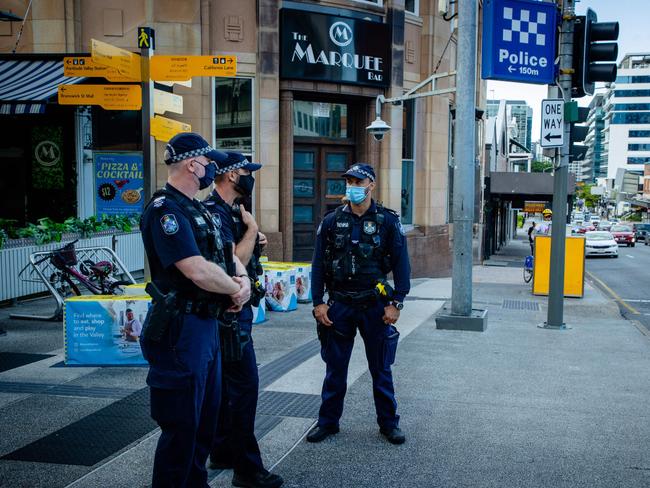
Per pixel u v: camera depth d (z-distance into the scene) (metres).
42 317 8.46
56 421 4.61
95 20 12.65
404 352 7.02
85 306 6.07
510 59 8.54
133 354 6.09
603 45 8.63
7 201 13.10
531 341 7.75
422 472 3.87
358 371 6.05
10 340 7.23
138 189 12.80
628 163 165.25
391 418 4.36
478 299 12.43
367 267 4.29
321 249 4.40
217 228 3.28
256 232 3.81
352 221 4.32
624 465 4.00
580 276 13.14
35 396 5.19
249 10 13.39
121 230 11.93
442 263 17.14
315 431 4.36
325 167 14.76
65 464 3.88
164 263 2.85
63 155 12.87
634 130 164.12
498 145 38.50
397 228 4.31
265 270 9.27
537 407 5.13
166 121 7.85
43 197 13.02
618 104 164.75
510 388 5.66
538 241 13.35
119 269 11.20
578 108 8.61
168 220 2.85
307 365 6.29
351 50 14.11
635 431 4.61
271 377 5.88
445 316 8.38
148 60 7.50
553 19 8.70
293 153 14.34
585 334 8.35
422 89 16.16
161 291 2.95
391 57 14.86
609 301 12.25
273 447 4.23
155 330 2.87
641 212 91.56
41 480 3.65
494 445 4.31
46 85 10.60
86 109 12.66
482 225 25.39
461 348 7.25
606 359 6.87
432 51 16.09
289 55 13.52
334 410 4.39
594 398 5.40
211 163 3.07
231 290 2.96
